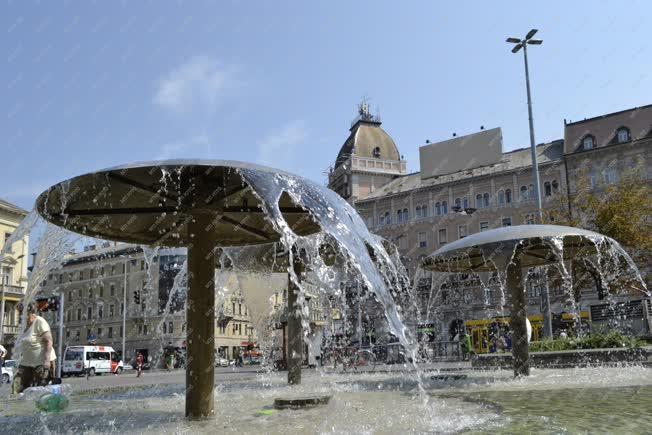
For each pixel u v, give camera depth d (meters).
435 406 6.22
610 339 14.64
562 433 4.22
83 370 43.38
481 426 4.70
